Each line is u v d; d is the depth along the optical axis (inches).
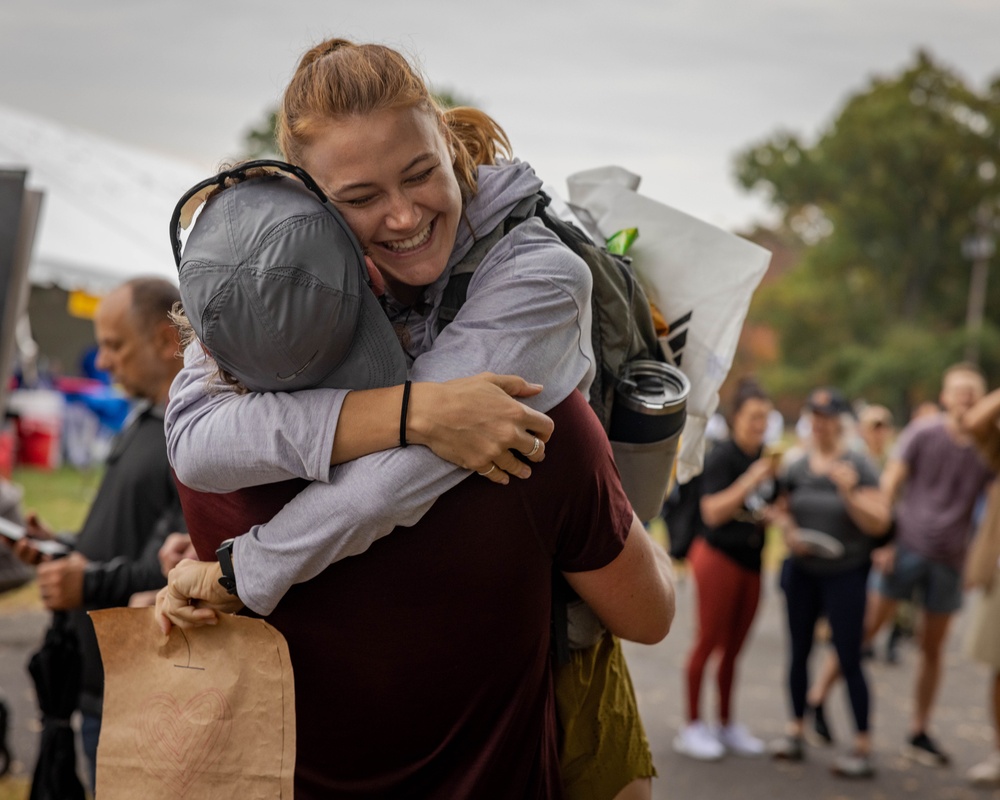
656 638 70.5
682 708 265.1
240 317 54.6
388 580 60.3
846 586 225.8
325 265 54.8
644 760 75.9
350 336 56.8
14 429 543.2
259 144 1337.4
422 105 58.5
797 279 2640.3
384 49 58.9
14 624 276.8
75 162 557.3
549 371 59.5
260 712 64.1
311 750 66.7
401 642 62.0
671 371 73.3
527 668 64.9
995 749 241.0
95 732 114.3
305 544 58.0
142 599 106.1
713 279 79.6
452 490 58.7
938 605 241.8
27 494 462.6
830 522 225.0
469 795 64.5
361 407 56.8
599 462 61.4
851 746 243.9
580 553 63.4
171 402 64.1
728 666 234.8
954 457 246.5
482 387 56.1
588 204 83.0
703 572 230.8
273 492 61.1
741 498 223.6
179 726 65.4
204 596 63.3
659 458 72.2
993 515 218.1
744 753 234.5
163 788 65.5
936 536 243.3
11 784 171.3
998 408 213.8
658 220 80.7
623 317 70.1
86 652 113.9
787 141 2637.8
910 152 2493.8
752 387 231.1
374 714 64.4
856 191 2588.6
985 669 324.8
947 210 2610.7
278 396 58.2
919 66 2689.5
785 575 236.2
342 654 63.1
